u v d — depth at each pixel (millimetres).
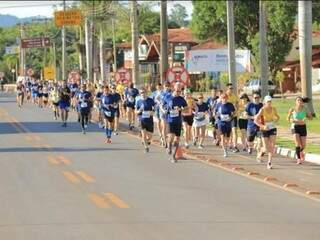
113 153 54156
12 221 27516
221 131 52562
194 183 38125
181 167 45469
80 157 51250
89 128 81062
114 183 37969
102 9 180750
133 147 59062
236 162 48688
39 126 84938
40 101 133625
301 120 48656
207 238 24172
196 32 153125
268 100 46156
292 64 169750
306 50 81500
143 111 56156
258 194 34438
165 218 27953
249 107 53875
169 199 32688
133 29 115125
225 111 52312
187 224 26719
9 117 102875
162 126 59656
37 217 28297
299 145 48656
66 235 24781
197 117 58812
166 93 58438
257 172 43344
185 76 75875
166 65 92125
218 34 151500
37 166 45812
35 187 36531
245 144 56594
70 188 36125
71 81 129625
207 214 28844
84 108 74688
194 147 59156
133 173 42312
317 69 170125
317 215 28828
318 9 132875
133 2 116062
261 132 46812
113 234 24938
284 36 145625
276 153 54875
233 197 33406
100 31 185000
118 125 78938
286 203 31828
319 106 107000
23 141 65188
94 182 38312
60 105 85125
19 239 24250
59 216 28484
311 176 41688
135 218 27969
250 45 150250
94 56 197875
